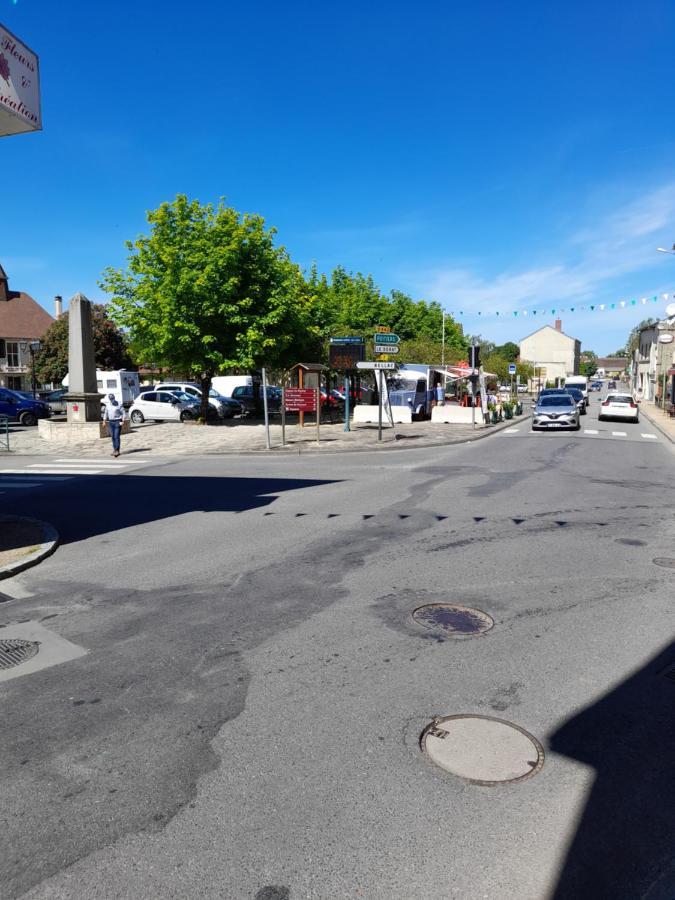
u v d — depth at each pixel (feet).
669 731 11.78
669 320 136.15
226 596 19.12
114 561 23.26
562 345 334.65
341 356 73.41
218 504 33.53
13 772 10.64
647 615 17.35
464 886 8.21
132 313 89.30
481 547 24.14
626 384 346.95
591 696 13.05
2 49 22.50
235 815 9.52
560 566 21.72
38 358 172.35
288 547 24.48
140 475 45.34
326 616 17.39
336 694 13.14
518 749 11.20
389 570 21.39
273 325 89.86
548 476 42.06
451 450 59.06
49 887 8.22
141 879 8.34
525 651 15.14
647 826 9.30
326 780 10.32
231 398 108.99
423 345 150.00
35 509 33.45
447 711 12.48
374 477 41.86
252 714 12.38
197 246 84.94
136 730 11.86
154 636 16.24
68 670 14.39
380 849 8.83
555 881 8.29
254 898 8.03
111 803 9.83
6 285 199.72
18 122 24.00
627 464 48.98
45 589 20.25
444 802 9.77
